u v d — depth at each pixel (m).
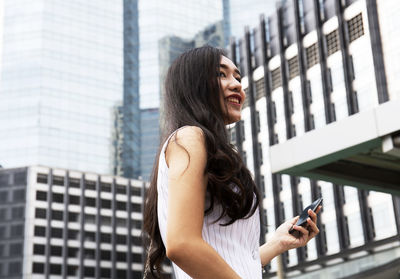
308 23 56.50
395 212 43.50
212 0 107.19
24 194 76.69
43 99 88.06
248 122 61.25
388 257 21.39
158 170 1.47
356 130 9.23
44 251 74.75
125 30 100.88
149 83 99.25
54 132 87.00
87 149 88.75
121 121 93.81
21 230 75.25
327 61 53.62
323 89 53.34
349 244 46.41
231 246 1.37
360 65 50.34
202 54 1.59
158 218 1.45
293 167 10.10
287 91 57.56
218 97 1.55
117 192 81.75
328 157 9.65
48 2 93.69
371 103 48.75
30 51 90.75
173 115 1.53
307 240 1.76
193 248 1.20
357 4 51.22
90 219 78.62
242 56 64.50
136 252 80.25
